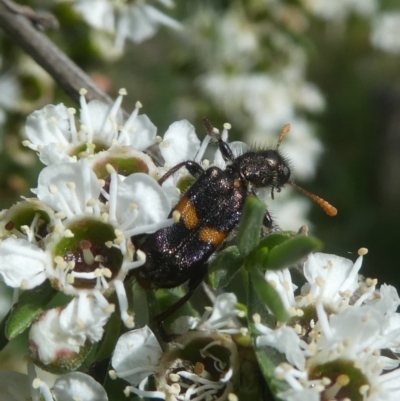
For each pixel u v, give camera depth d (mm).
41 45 97
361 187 198
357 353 73
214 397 74
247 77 143
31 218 77
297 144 162
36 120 85
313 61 172
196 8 141
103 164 80
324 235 182
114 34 119
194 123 147
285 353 71
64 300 80
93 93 96
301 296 77
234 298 78
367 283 78
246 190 83
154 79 154
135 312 81
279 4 138
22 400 79
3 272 75
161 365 75
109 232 76
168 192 81
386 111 204
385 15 166
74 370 75
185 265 77
